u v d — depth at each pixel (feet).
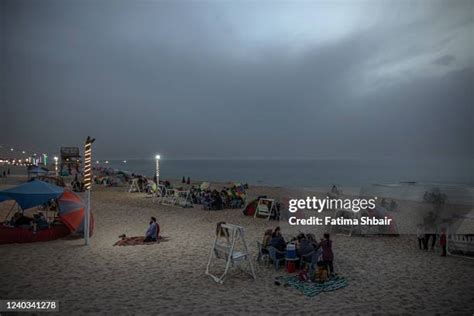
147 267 32.48
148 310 23.15
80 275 30.14
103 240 43.21
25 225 43.86
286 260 31.30
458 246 36.83
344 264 33.71
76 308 23.43
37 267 32.27
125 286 27.61
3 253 36.91
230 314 22.56
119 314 22.53
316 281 28.19
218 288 27.20
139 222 55.16
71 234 45.57
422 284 28.19
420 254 37.29
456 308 23.62
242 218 59.52
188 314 22.54
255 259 35.14
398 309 23.43
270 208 58.39
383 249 39.29
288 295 25.76
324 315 22.45
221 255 30.30
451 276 30.17
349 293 26.25
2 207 68.39
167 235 46.06
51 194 43.78
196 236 45.50
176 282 28.53
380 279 29.40
